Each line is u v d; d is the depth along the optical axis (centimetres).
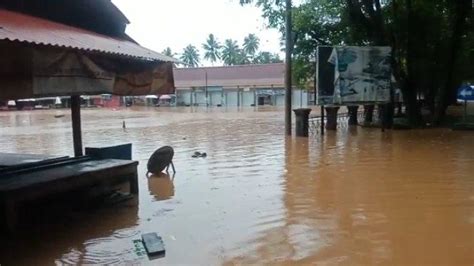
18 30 563
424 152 1297
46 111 5256
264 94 5984
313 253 541
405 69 2053
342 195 815
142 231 649
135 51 773
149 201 816
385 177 961
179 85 6362
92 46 644
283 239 591
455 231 607
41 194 670
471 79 2981
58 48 573
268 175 1012
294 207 741
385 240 579
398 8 1969
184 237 613
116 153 978
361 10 1909
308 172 1036
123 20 932
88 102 6594
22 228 675
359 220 664
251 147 1505
